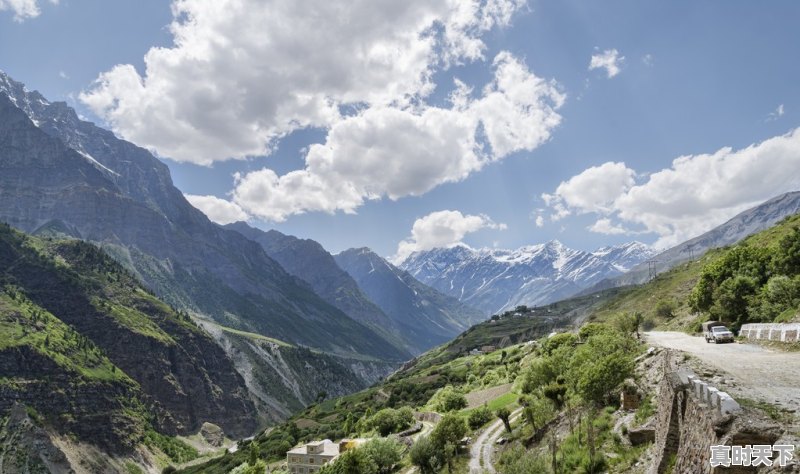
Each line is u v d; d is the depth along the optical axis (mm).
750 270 77500
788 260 71000
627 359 43344
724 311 72188
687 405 24359
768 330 49156
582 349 57156
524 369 118188
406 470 83625
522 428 65312
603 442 39406
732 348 46312
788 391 23156
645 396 39844
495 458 63375
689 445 22141
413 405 171500
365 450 88500
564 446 43750
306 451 133250
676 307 124750
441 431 73312
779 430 17250
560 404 48312
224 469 189500
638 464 32406
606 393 44094
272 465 155875
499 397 105875
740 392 23203
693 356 35125
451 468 65938
